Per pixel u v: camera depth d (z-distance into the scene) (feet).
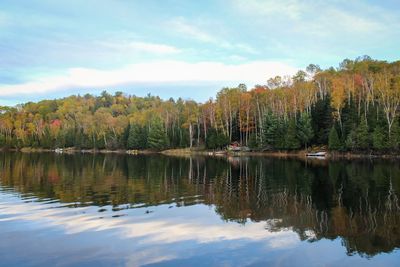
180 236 61.05
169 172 166.91
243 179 137.69
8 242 57.93
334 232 63.10
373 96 288.92
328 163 211.20
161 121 426.92
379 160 229.45
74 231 63.93
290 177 142.31
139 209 82.07
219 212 78.84
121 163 232.53
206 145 376.27
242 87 417.69
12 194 102.42
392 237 60.08
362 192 103.45
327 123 295.89
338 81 309.63
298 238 59.98
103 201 91.91
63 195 100.99
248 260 50.39
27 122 587.68
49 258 51.24
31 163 228.63
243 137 372.58
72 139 518.37
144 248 55.16
